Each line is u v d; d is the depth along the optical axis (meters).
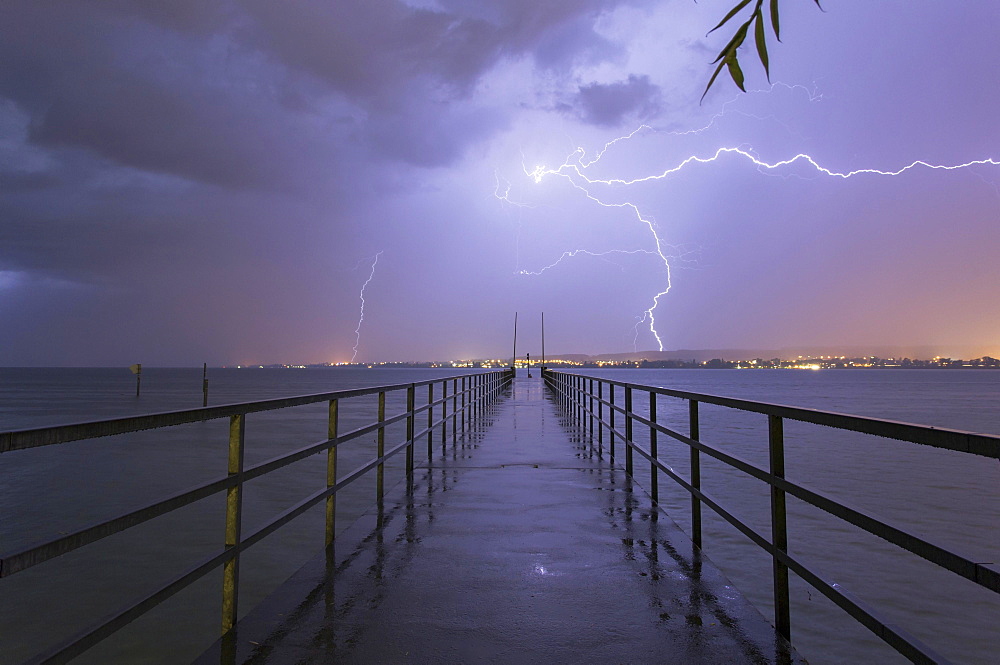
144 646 6.24
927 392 93.75
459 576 4.68
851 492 15.91
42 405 54.75
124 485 16.02
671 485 15.31
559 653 3.44
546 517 6.50
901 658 6.15
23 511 13.09
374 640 3.58
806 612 7.32
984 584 1.90
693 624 3.82
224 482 3.51
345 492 13.82
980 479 18.00
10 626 6.92
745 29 1.48
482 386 21.52
